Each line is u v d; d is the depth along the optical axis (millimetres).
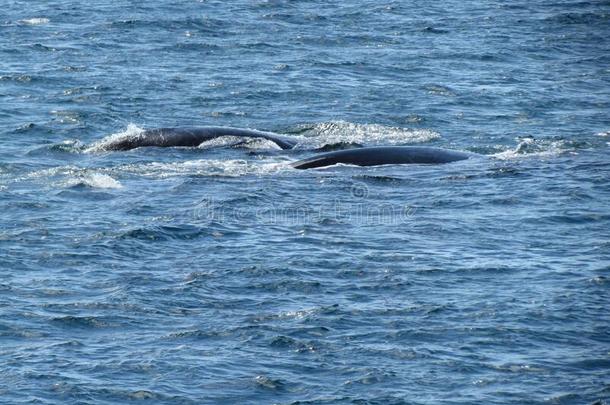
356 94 151875
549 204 97312
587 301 73812
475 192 101688
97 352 67000
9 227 90188
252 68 167875
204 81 158125
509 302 73750
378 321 71125
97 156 117000
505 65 173750
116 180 105812
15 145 121812
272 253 83812
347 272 79688
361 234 88812
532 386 62781
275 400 61594
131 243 85812
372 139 129375
